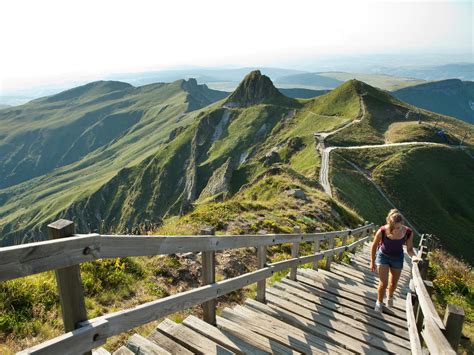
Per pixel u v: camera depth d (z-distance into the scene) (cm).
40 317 552
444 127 13000
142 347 446
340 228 1952
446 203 8256
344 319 681
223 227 1345
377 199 7344
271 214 1678
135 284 748
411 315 590
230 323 560
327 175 7562
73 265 294
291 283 862
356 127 12500
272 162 11225
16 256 243
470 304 1172
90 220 15462
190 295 458
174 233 1180
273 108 16975
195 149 16175
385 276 703
